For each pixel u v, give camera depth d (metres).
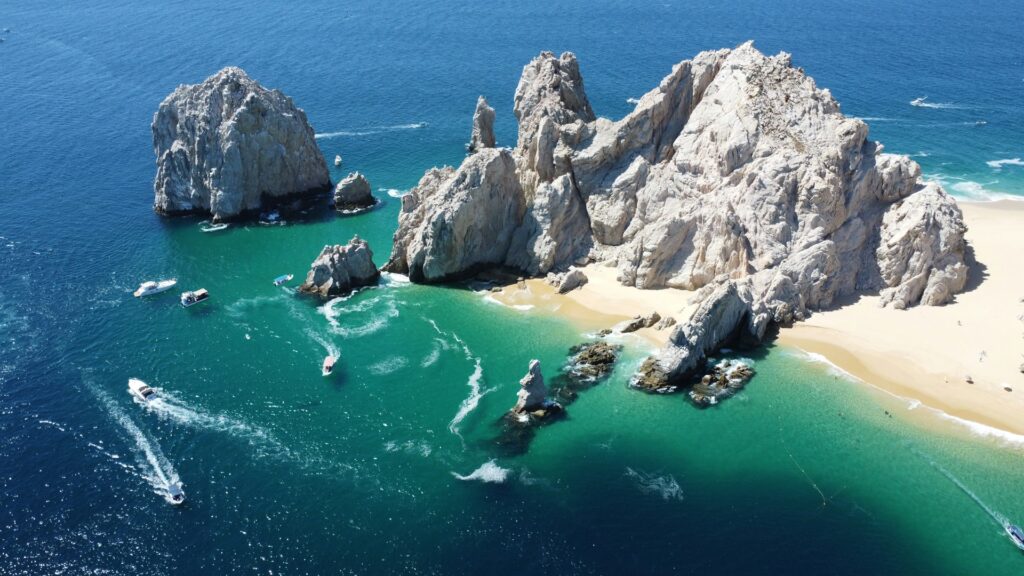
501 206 101.69
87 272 103.12
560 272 99.62
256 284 100.69
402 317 92.69
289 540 62.62
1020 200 121.56
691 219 93.62
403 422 75.31
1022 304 87.50
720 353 83.81
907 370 80.19
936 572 59.16
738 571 59.31
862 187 92.88
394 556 61.03
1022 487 66.56
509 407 77.12
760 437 72.81
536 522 63.88
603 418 75.44
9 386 80.94
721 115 99.94
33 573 60.03
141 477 69.12
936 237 89.31
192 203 119.25
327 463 70.38
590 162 101.00
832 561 60.09
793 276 88.75
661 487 67.31
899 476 68.12
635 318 89.44
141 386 79.75
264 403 78.25
